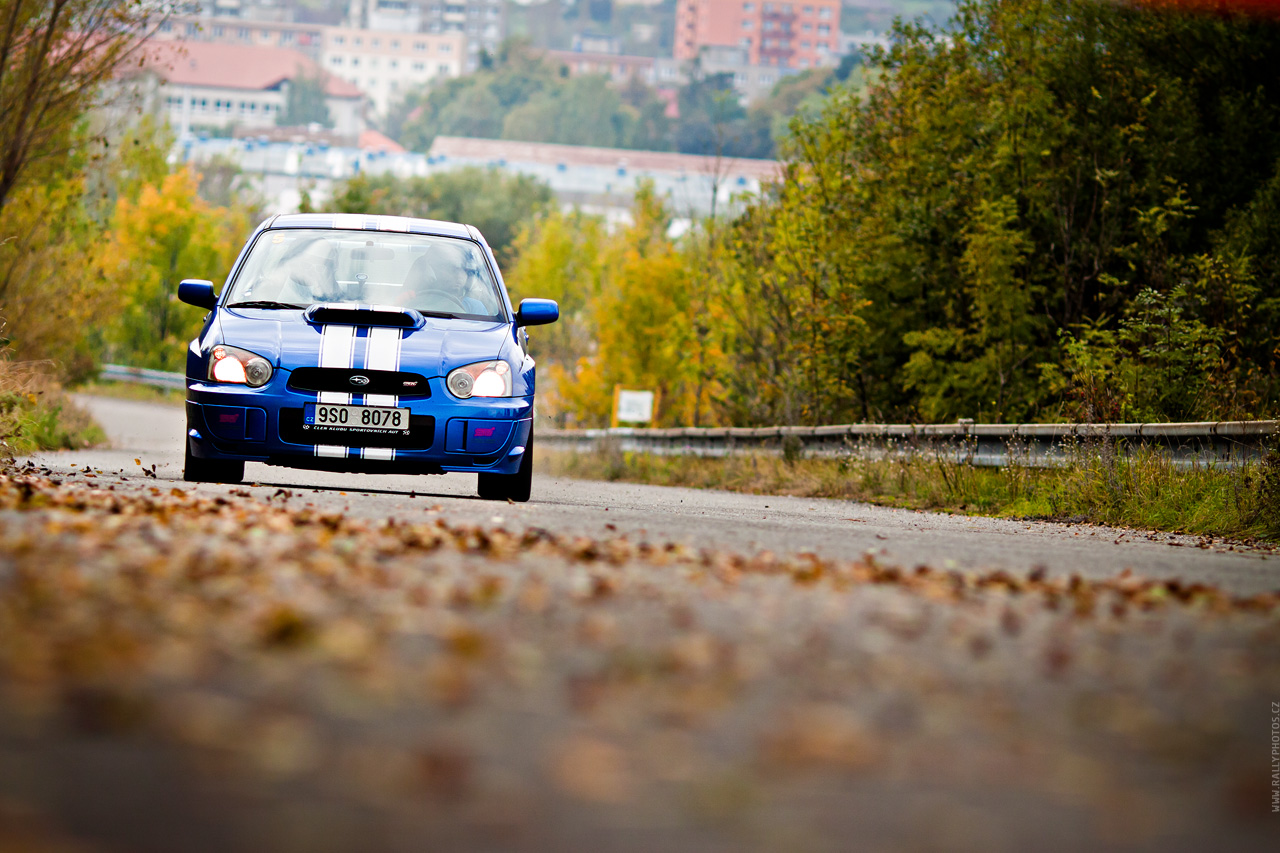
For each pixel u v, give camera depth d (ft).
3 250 151.94
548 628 26.13
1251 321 130.72
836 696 21.70
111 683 18.61
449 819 14.12
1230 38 162.09
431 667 21.61
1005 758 18.51
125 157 154.20
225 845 12.76
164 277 371.76
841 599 32.14
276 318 66.54
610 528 49.03
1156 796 17.08
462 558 36.32
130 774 14.83
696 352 242.99
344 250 71.92
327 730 17.40
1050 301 154.92
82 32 139.03
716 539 48.52
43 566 29.35
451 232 75.41
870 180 173.99
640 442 178.40
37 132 139.64
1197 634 29.96
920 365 154.61
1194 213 156.04
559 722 18.89
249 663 20.77
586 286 435.53
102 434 142.72
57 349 160.86
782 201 180.24
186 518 41.88
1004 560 46.60
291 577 29.91
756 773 16.90
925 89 172.86
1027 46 164.66
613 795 15.51
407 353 65.00
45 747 15.58
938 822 15.37
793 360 177.58
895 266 165.48
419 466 64.85
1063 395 141.38
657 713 19.77
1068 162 158.92
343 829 13.50
